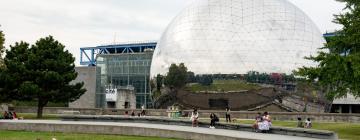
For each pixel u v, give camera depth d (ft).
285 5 172.96
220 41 161.79
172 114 142.31
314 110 160.56
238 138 63.46
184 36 167.53
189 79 160.56
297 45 163.22
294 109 157.28
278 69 157.58
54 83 142.72
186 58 162.71
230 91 155.94
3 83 140.36
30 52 147.54
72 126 88.28
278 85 156.87
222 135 67.36
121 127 83.35
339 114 135.74
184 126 93.97
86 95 253.85
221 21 165.99
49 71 141.28
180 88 162.71
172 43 169.48
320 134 70.13
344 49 92.79
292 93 157.69
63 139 72.79
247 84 155.63
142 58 270.67
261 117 82.89
